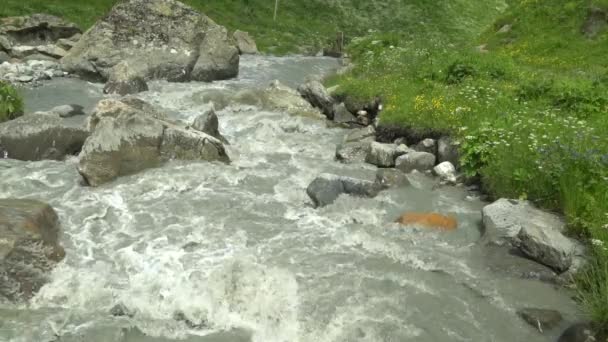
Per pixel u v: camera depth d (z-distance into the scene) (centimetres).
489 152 1144
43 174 1107
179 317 693
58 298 714
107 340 645
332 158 1329
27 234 754
